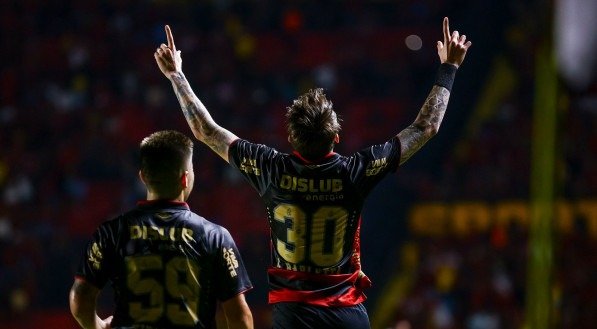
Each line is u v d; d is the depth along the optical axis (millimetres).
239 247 43875
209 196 46156
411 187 45531
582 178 41656
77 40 56000
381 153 9719
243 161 9820
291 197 9562
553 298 9289
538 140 9461
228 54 54844
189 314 9211
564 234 39750
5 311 41719
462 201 44344
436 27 55250
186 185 9695
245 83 53281
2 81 53938
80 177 47812
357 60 54750
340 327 9469
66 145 49375
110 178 47969
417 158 47812
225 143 9938
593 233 40219
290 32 56625
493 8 52281
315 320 9445
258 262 43062
